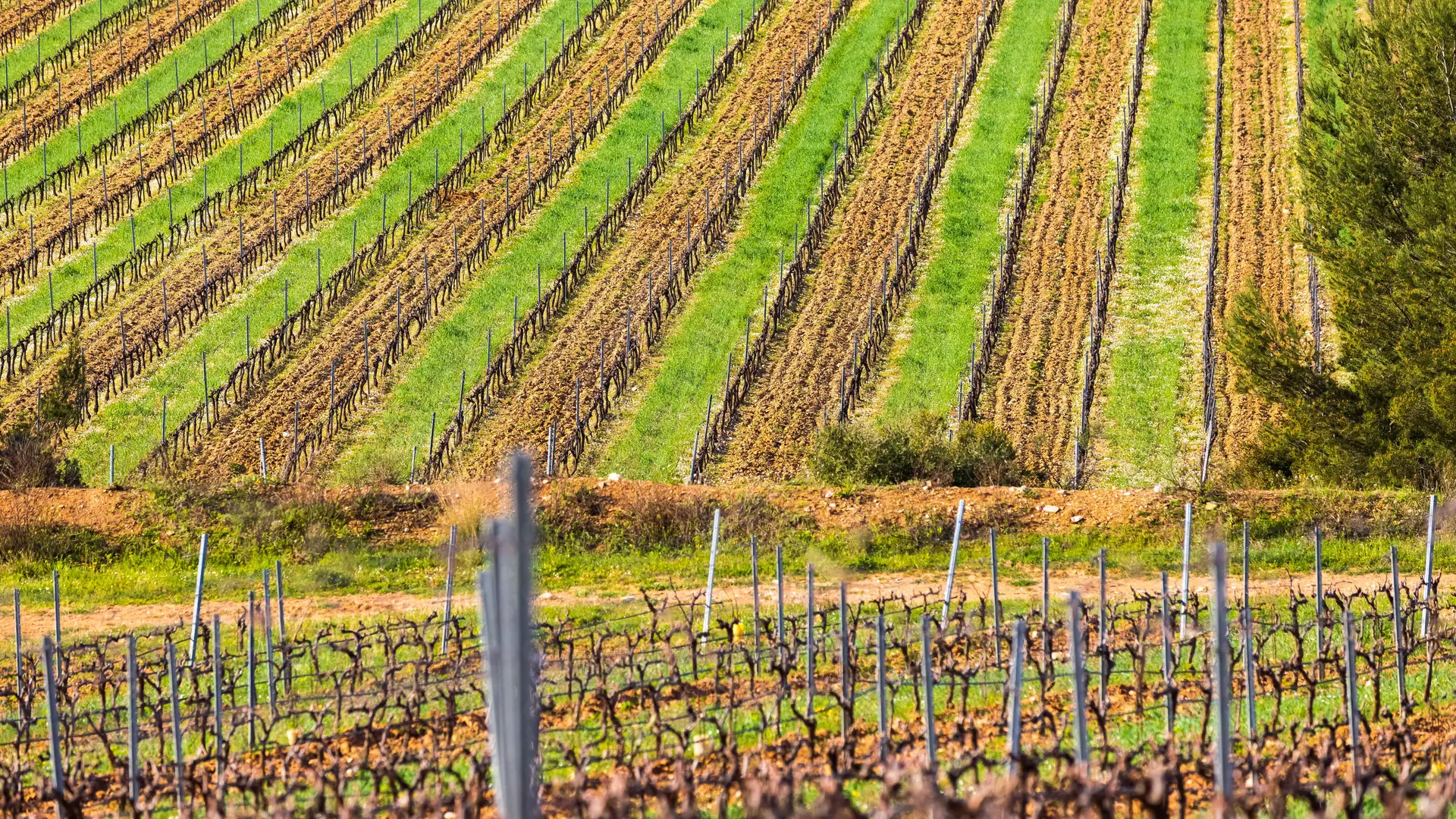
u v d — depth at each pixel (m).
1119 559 48.47
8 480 57.44
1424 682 32.12
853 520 51.81
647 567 48.62
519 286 93.06
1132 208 99.19
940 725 28.19
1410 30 64.69
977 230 98.12
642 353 83.31
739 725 28.66
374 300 91.38
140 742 29.67
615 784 18.69
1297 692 30.95
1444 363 57.16
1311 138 71.00
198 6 139.62
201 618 44.00
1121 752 22.61
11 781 24.61
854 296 90.00
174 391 79.88
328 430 74.00
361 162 112.38
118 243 100.44
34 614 45.12
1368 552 48.91
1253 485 62.44
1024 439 71.75
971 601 43.44
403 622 33.72
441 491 53.91
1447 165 62.81
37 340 84.12
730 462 70.62
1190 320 84.62
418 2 141.25
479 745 27.89
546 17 137.12
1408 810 21.84
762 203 103.56
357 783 25.66
